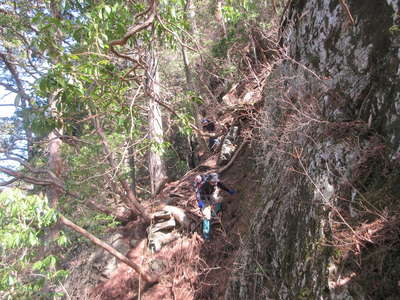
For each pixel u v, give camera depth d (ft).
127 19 14.08
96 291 28.19
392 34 11.79
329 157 12.35
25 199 15.20
